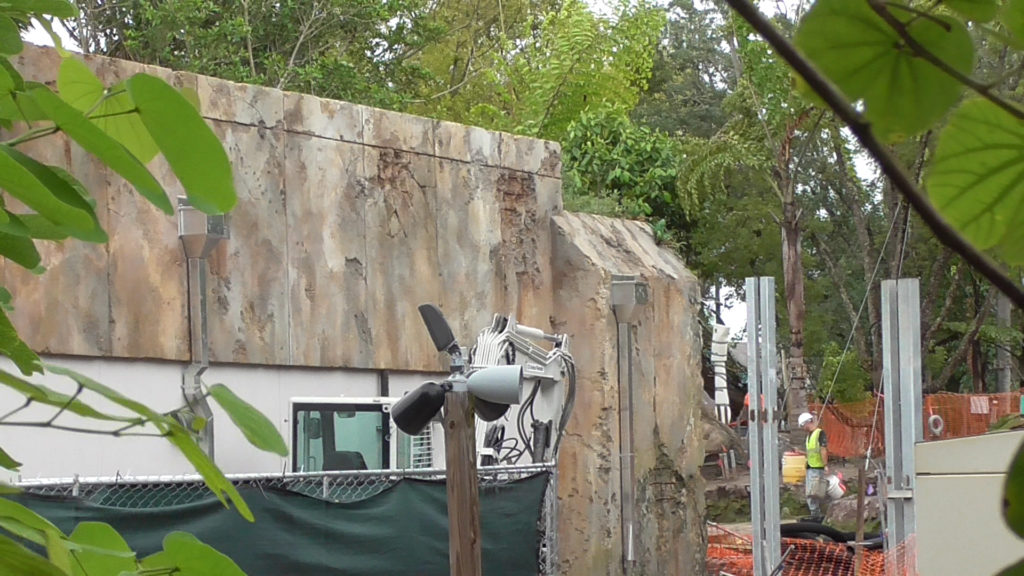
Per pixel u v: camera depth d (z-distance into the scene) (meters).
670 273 15.65
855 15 0.84
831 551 14.25
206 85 11.31
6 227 1.21
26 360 1.23
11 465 1.32
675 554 14.78
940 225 0.80
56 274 9.78
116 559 1.29
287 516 8.39
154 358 10.45
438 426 11.91
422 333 13.02
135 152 1.17
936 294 22.23
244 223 11.50
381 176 12.84
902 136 0.89
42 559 1.04
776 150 16.78
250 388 11.43
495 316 12.90
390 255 12.82
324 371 12.14
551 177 14.80
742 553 16.72
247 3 26.72
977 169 0.92
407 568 9.06
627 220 16.48
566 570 13.59
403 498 9.15
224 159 1.14
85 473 9.27
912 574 9.48
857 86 0.87
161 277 10.53
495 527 10.12
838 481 21.03
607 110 23.16
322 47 27.53
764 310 12.94
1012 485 0.82
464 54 33.97
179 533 1.34
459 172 13.66
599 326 14.17
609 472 13.97
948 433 22.84
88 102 1.32
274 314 11.65
